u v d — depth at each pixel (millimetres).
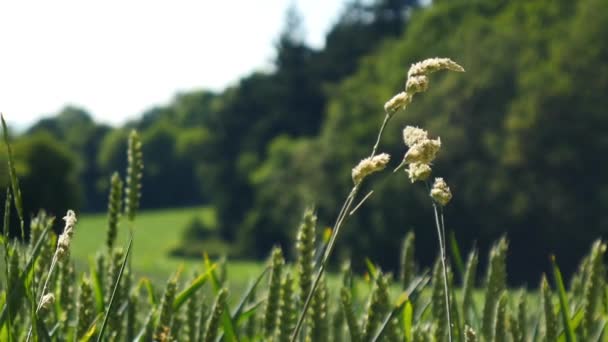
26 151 58375
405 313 2334
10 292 1888
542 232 57406
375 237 59281
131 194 2400
